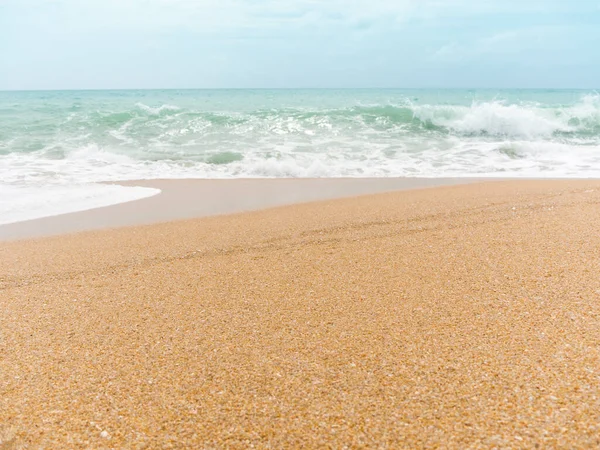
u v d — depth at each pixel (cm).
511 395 223
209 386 245
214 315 332
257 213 696
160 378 254
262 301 353
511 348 266
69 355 282
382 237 517
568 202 652
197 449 200
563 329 284
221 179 1030
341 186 938
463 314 313
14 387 250
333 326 306
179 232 588
